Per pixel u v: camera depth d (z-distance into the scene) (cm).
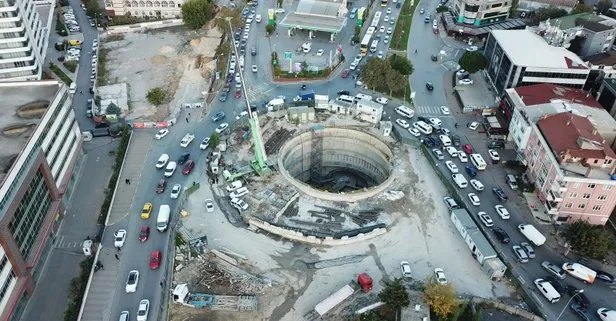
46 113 11044
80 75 17475
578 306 9962
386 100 16000
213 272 10456
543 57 15238
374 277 10456
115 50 19150
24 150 9894
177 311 9675
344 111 15150
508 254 11162
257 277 10388
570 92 14375
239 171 12794
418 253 11031
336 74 17525
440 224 11738
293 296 10044
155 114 15538
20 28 15200
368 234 11262
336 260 10838
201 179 12912
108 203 11994
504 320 9738
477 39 19812
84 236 11362
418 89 16812
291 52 18738
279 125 14650
